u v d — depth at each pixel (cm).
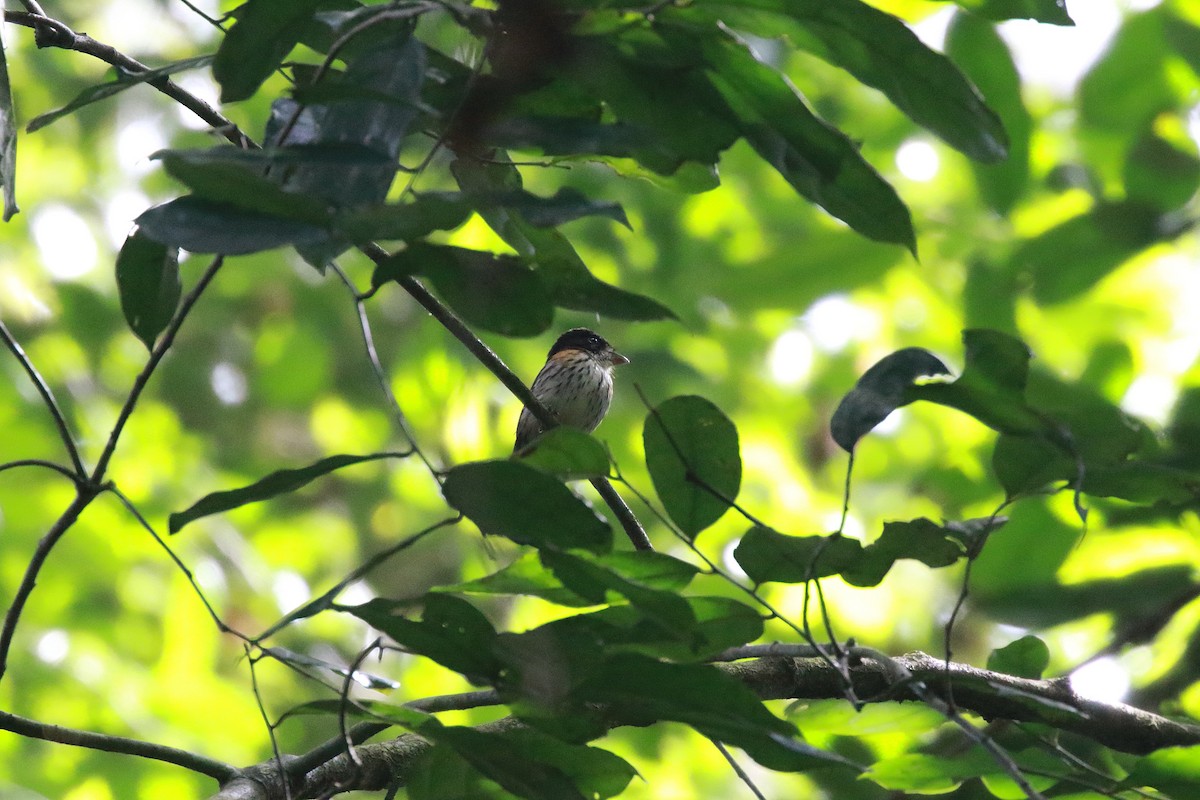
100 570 1639
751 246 1542
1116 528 754
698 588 1357
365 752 534
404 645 401
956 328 1539
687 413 413
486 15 354
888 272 1107
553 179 1479
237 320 2078
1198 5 964
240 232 319
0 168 486
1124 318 1162
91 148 2058
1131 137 983
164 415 1969
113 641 1641
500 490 374
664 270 1487
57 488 1667
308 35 436
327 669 428
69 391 1777
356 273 2011
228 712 1565
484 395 1572
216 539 1828
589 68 362
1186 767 455
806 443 1773
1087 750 623
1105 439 442
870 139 1338
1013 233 1094
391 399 368
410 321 2042
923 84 375
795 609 1409
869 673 571
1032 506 753
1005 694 433
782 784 1396
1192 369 888
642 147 365
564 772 443
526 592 426
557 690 391
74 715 1474
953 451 934
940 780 484
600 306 369
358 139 336
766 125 374
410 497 2002
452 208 323
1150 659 927
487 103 361
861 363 1717
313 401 2027
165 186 2033
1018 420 409
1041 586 751
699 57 359
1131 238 927
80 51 554
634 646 423
